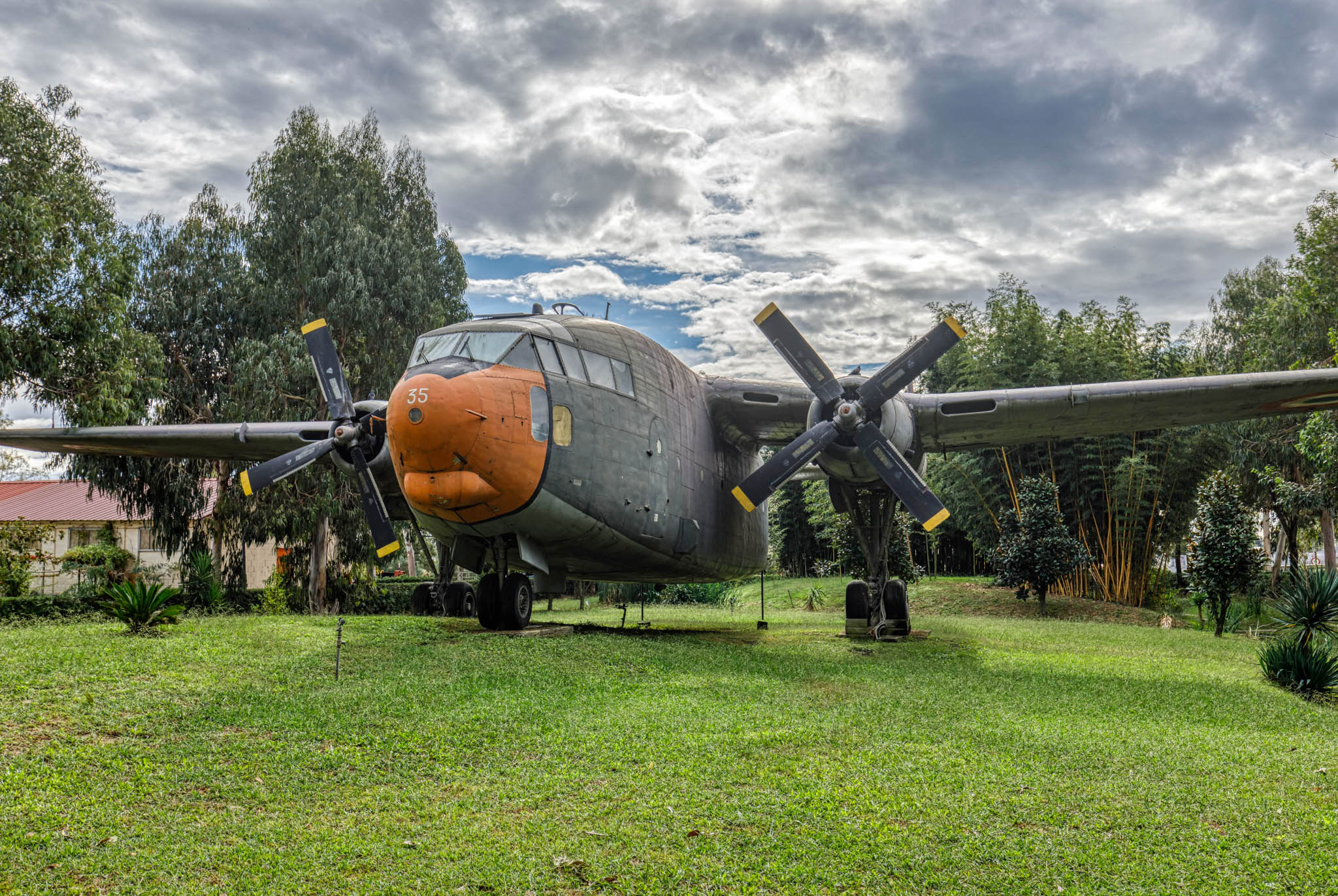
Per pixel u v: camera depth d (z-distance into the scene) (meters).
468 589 14.26
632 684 8.23
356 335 22.94
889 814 4.88
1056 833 4.67
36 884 3.92
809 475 19.83
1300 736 7.05
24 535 20.38
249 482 12.48
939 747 6.29
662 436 13.08
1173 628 18.00
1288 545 33.09
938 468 26.94
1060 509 23.62
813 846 4.43
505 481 10.45
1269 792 5.38
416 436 9.98
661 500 12.98
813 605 25.12
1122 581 22.64
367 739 6.09
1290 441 28.83
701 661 9.72
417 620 12.04
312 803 5.03
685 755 5.96
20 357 16.52
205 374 24.09
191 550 23.97
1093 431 14.30
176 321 23.47
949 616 20.98
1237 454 29.50
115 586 10.44
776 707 7.55
